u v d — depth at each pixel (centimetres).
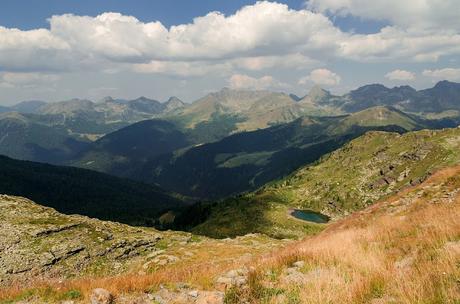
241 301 1242
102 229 6869
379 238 2127
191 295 1360
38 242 5822
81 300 1359
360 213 4238
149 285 1515
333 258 1684
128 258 6172
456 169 4050
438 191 3597
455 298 912
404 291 1038
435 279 1052
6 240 5647
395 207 3750
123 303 1308
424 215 2495
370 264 1443
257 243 6169
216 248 5541
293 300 1183
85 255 5791
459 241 1453
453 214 2080
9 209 6969
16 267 5119
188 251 5209
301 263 1692
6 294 1477
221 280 1522
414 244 1678
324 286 1237
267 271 1617
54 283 1625
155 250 6612
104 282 1533
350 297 1106
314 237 4075
